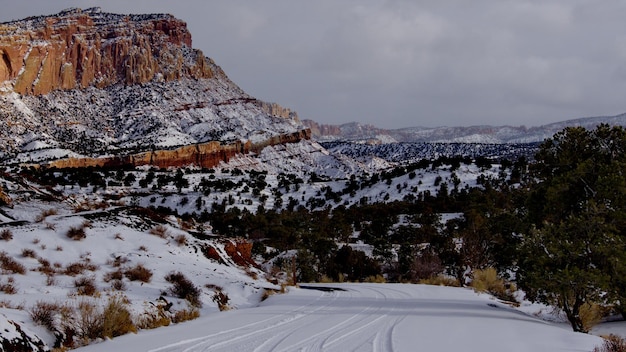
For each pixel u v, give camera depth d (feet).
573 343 35.60
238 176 654.94
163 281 61.52
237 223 315.99
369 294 71.36
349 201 473.67
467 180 438.40
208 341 35.35
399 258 169.37
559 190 56.85
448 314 50.47
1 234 64.85
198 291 57.88
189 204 447.83
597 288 46.14
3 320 32.35
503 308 60.03
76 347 35.04
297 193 544.62
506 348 33.40
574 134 60.18
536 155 64.03
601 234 48.55
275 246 250.37
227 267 83.66
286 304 59.31
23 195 93.30
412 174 479.00
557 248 48.96
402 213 359.25
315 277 159.33
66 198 109.19
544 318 58.29
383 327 41.16
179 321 47.60
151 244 77.51
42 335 34.24
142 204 435.53
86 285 49.47
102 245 71.46
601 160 57.00
